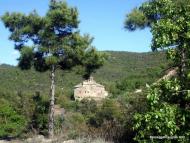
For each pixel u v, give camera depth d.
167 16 8.30
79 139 19.02
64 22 24.45
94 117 21.78
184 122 7.64
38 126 25.25
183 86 7.90
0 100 27.39
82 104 35.94
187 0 8.20
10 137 24.91
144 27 17.91
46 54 25.22
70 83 67.69
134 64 89.25
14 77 65.06
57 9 24.50
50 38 24.59
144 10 8.82
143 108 16.92
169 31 7.93
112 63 95.81
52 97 24.95
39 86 59.12
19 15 24.89
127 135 18.20
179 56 8.12
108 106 21.14
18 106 26.36
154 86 8.00
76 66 25.36
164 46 7.98
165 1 8.39
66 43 24.78
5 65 71.88
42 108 26.12
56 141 20.78
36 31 25.00
